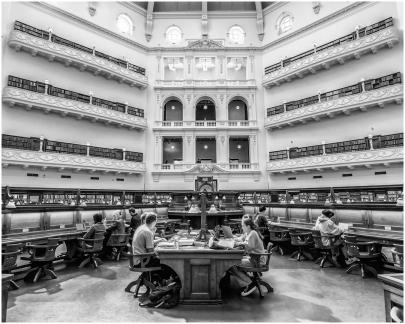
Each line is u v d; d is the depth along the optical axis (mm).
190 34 21500
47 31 16000
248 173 19844
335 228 6762
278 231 8141
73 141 16828
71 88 16938
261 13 21094
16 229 7086
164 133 20453
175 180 19766
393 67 14703
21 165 14172
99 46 18469
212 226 13258
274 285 5438
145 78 20281
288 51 19609
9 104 14164
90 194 16891
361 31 15883
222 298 4719
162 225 10203
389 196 14188
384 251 6633
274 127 19734
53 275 5906
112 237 7770
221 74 21125
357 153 15117
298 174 18359
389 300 2564
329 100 16578
